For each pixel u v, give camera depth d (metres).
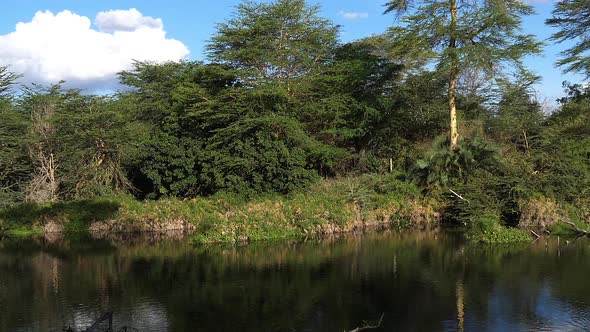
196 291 13.87
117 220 25.94
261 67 30.70
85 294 13.81
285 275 15.41
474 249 18.92
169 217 25.86
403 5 29.94
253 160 26.80
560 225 21.42
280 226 22.88
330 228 23.58
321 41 32.88
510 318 11.21
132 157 29.28
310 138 30.06
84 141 29.02
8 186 29.84
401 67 33.41
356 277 15.01
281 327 10.98
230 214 23.73
